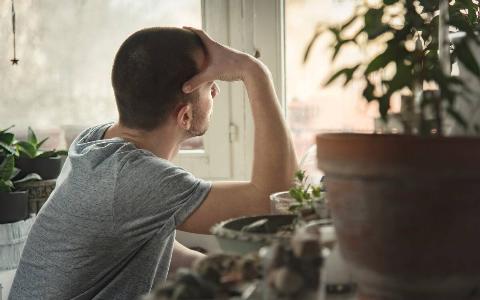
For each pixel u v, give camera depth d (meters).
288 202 1.16
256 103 1.57
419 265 0.66
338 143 0.68
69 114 2.46
